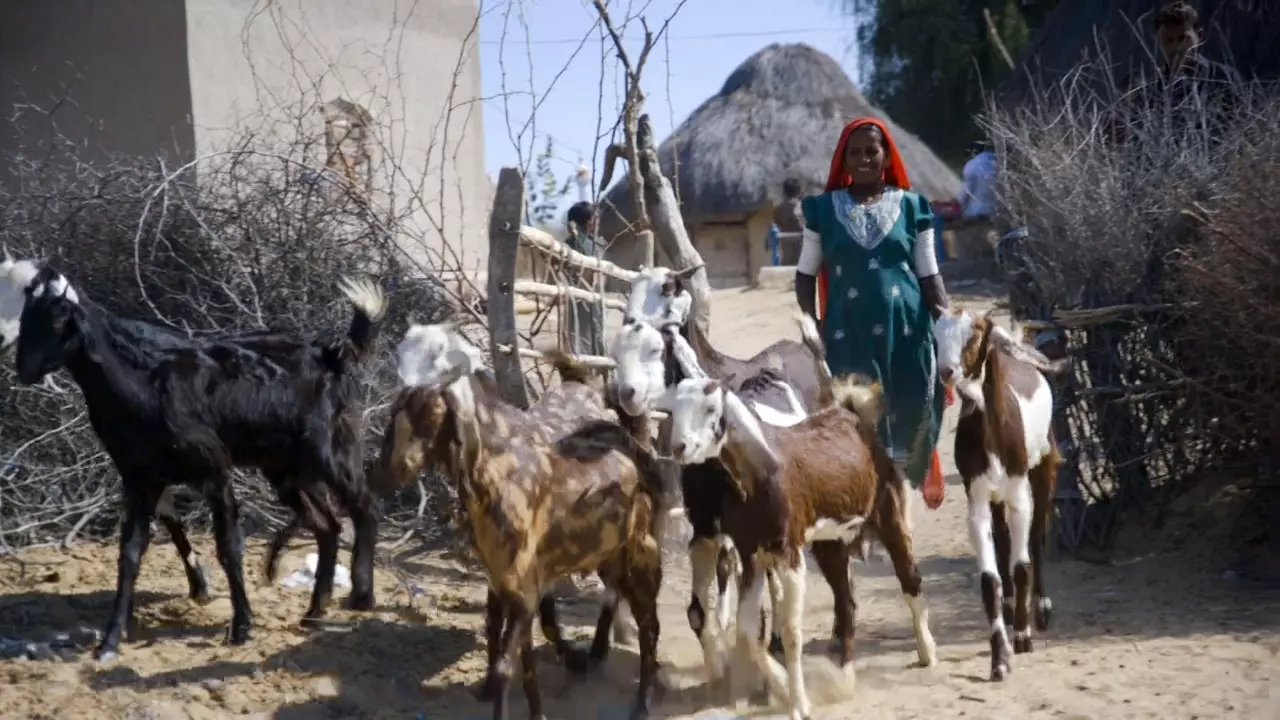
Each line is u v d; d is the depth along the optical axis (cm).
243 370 675
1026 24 3058
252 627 674
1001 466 628
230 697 577
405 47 1579
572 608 766
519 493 529
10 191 1057
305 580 784
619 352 588
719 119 2833
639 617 579
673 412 532
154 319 877
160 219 845
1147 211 870
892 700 588
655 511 586
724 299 2034
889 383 645
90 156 1351
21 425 873
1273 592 741
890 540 628
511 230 678
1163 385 843
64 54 1366
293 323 871
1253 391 820
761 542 551
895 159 662
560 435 581
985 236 2016
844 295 650
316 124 1282
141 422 641
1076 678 605
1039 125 974
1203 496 855
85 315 629
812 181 2681
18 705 560
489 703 582
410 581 787
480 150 1711
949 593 793
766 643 579
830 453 580
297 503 713
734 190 2709
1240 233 783
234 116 1338
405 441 511
